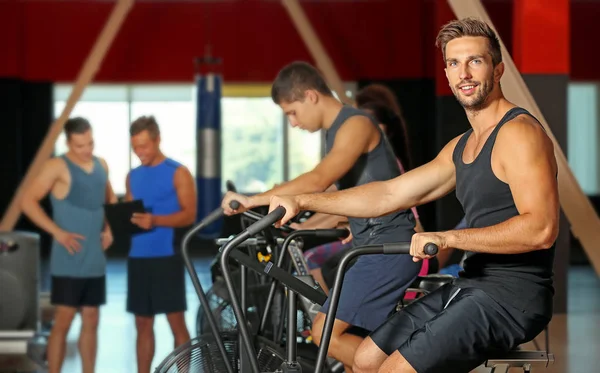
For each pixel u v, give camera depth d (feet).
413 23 46.68
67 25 46.16
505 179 8.89
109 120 51.83
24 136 46.60
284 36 46.70
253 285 14.94
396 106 17.48
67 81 46.32
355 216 10.20
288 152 53.78
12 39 45.80
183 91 52.13
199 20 46.39
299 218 16.92
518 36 24.29
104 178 15.72
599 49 47.55
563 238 25.16
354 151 11.74
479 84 9.04
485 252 8.66
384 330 9.93
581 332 22.33
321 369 8.76
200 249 46.32
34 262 18.85
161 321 23.29
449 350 8.97
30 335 18.60
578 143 54.49
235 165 53.98
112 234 15.58
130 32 46.16
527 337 9.12
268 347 11.05
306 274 13.03
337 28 46.73
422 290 11.86
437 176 10.18
